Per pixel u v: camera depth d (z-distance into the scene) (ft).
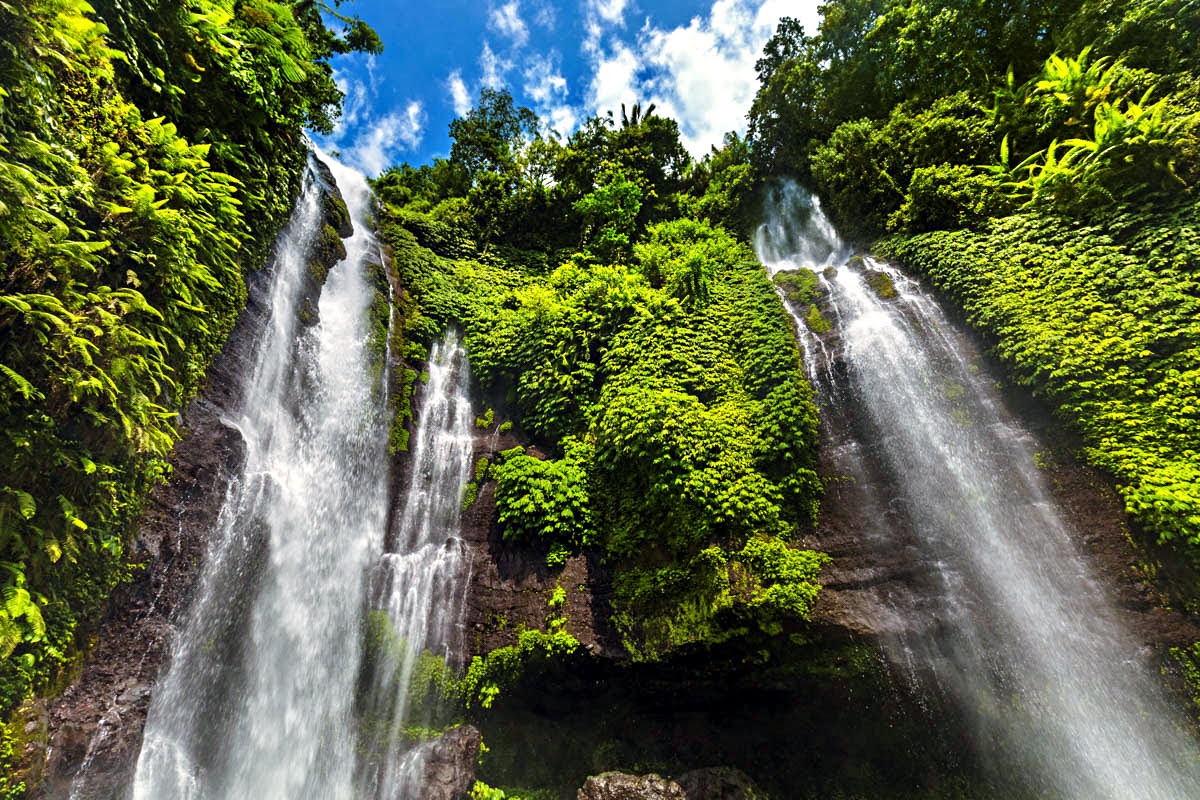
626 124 83.30
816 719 26.55
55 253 14.69
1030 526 24.53
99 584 19.19
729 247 56.95
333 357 40.11
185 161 21.38
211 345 26.99
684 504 29.53
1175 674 19.76
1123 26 37.09
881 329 34.76
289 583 30.22
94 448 18.04
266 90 30.35
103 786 18.13
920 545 26.43
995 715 23.41
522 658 29.55
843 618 24.90
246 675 26.40
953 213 41.42
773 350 35.27
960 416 28.84
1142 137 30.14
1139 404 23.71
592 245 67.00
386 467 39.96
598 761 29.73
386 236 60.34
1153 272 26.66
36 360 15.52
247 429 30.09
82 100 17.46
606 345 40.34
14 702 15.83
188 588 23.90
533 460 36.55
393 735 30.14
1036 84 41.81
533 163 80.64
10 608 14.06
